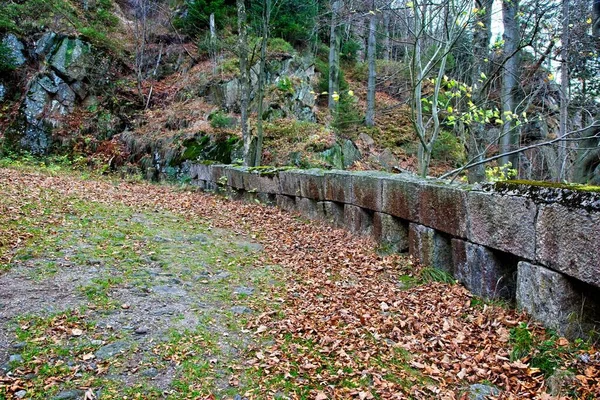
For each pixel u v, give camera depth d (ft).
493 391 9.08
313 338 11.32
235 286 14.82
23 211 21.36
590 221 9.57
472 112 23.52
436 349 11.00
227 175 36.83
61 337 10.41
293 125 50.65
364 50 86.22
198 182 42.27
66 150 50.98
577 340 10.11
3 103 52.42
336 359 10.30
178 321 11.71
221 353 10.30
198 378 9.22
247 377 9.39
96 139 52.75
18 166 41.88
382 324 12.30
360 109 64.59
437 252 16.14
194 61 63.72
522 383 9.17
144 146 51.21
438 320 12.49
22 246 16.53
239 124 50.90
